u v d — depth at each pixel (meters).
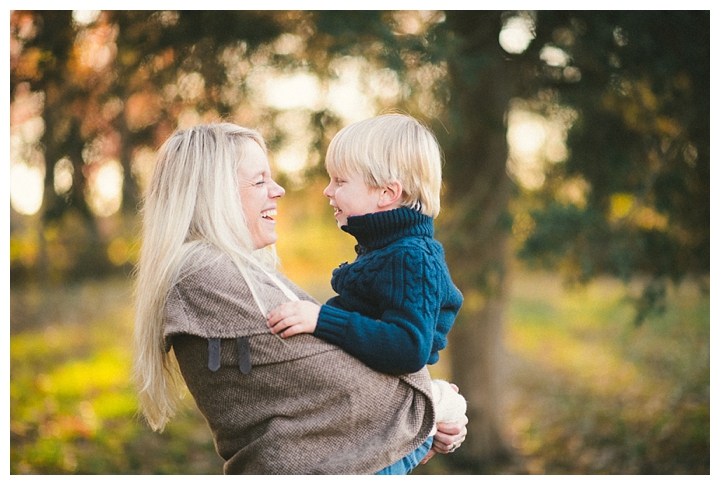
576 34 4.50
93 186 4.85
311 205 6.02
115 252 12.59
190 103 4.59
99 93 4.52
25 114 4.54
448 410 1.80
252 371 1.52
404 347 1.51
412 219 1.69
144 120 4.72
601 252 4.66
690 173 4.93
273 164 4.76
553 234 4.57
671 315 10.72
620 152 5.11
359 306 1.65
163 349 1.64
